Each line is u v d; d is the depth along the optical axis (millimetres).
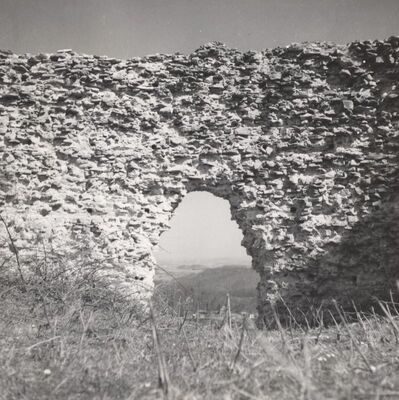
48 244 8219
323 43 9266
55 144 8766
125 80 9062
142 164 8719
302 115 8820
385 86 8883
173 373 2953
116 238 8336
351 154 8562
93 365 3174
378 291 8039
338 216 8359
